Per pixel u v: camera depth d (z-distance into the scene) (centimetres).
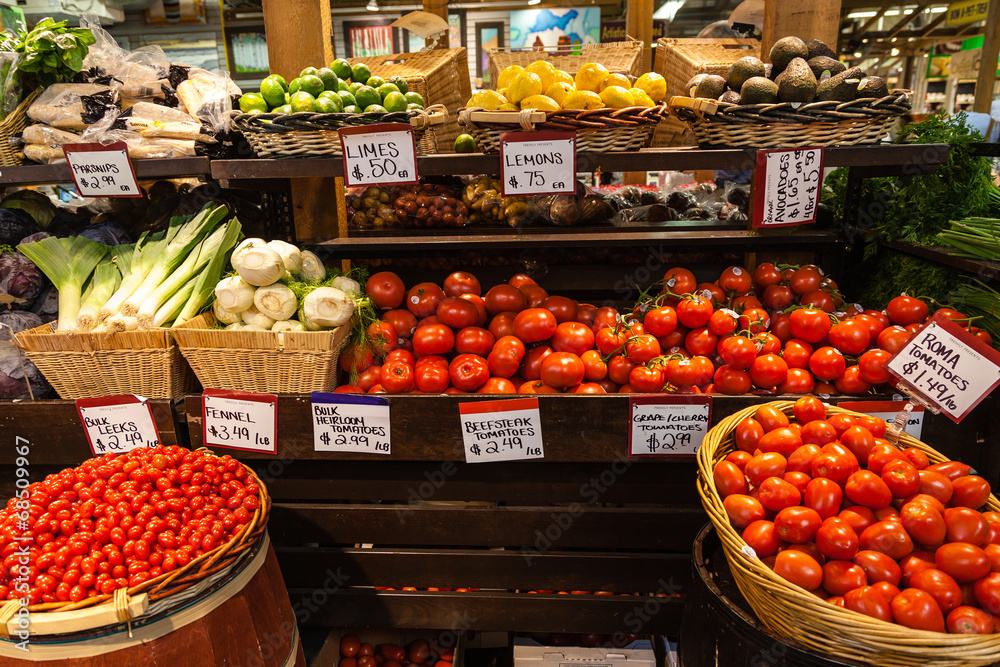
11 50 191
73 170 181
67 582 121
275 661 146
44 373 173
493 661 222
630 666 188
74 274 191
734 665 121
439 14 423
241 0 607
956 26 711
